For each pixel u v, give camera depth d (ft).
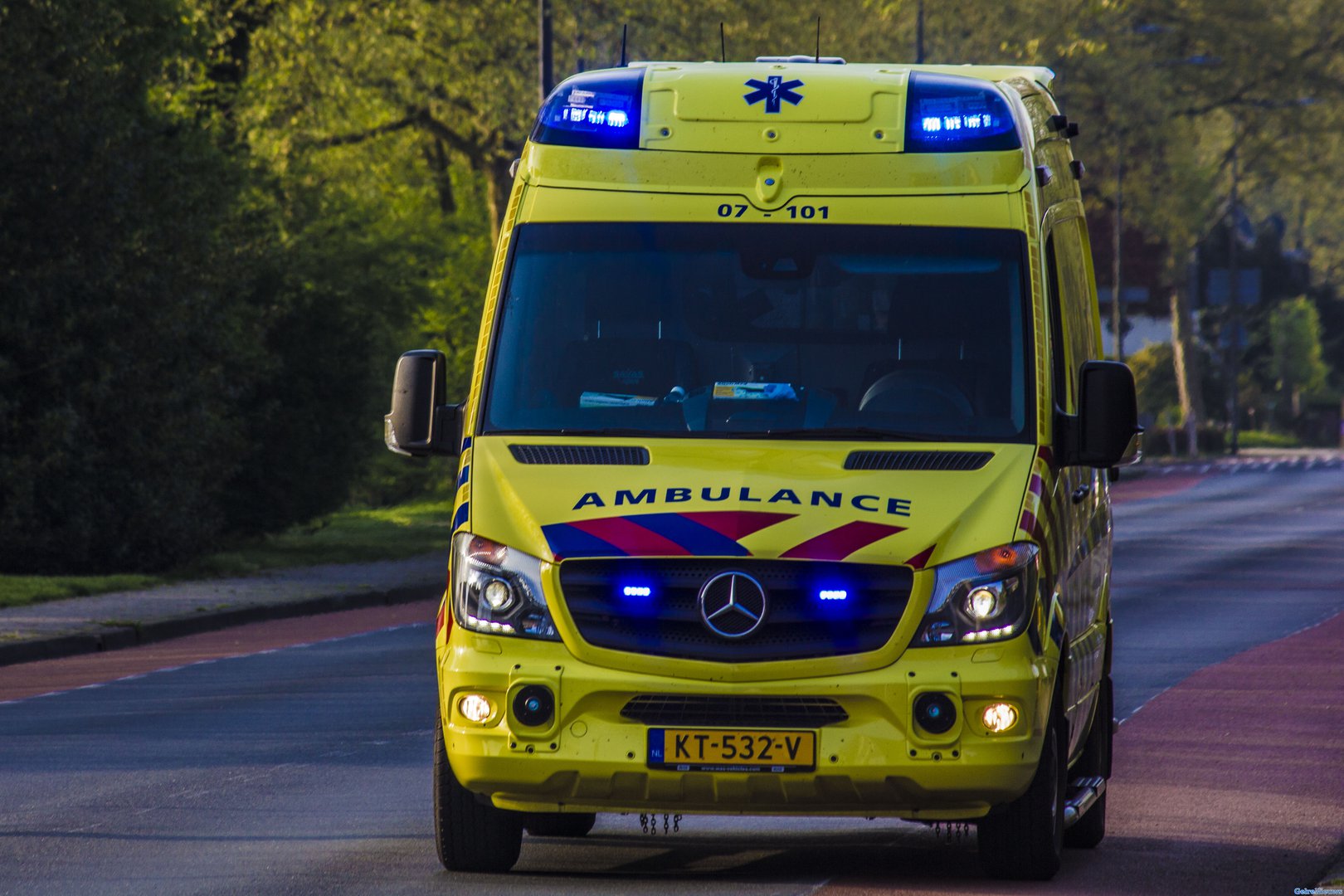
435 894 78.89
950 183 83.92
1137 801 103.60
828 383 81.15
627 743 74.23
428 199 580.30
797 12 474.08
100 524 253.24
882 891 79.20
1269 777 111.45
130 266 255.29
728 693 73.72
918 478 77.15
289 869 84.53
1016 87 89.35
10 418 248.11
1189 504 448.65
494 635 75.56
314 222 377.71
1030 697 74.64
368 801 102.78
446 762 81.30
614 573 74.64
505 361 82.74
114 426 255.50
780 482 76.64
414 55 435.12
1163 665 166.09
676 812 75.72
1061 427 81.25
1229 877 83.76
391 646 187.42
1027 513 76.59
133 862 86.58
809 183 84.12
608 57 454.81
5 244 245.65
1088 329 100.63
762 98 85.56
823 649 73.72
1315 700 143.95
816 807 74.79
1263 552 305.12
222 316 265.75
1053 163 92.79
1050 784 79.10
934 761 73.72
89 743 124.77
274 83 423.23
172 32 273.95
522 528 76.13
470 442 80.84
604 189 84.84
